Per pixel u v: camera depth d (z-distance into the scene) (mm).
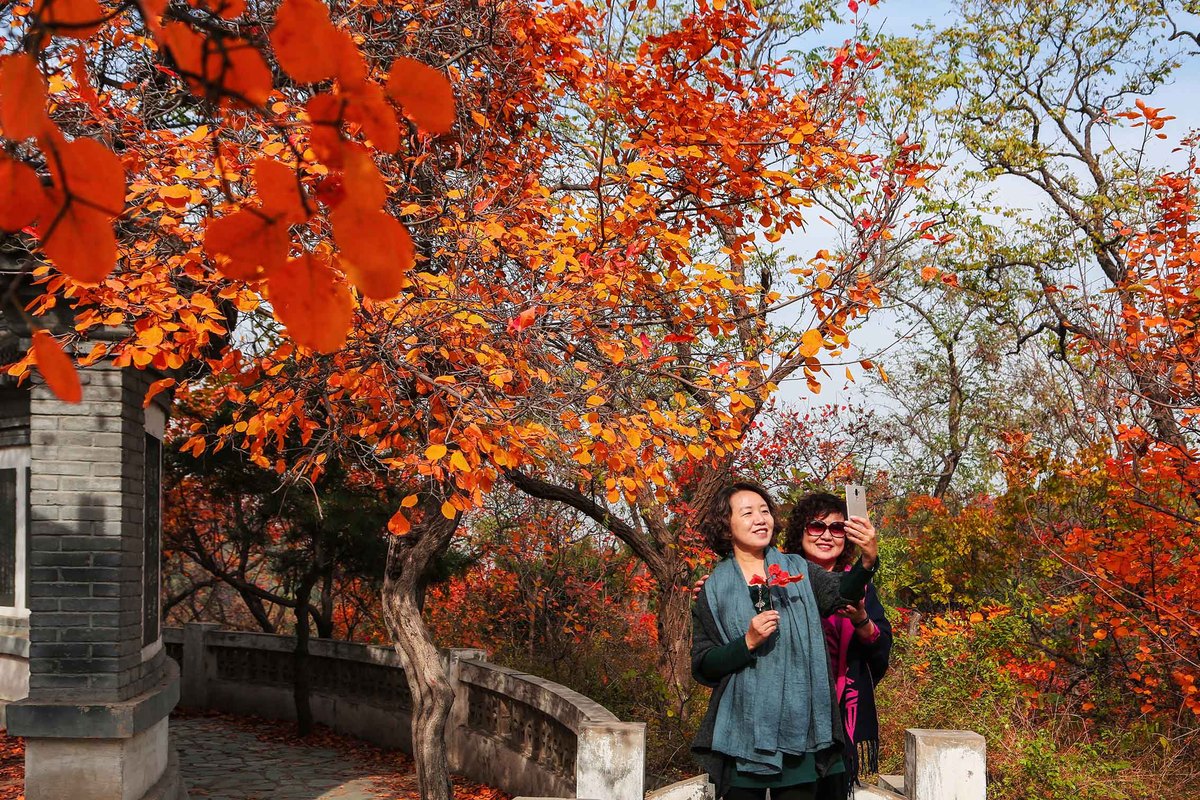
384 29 6250
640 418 5566
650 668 11594
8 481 8836
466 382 5332
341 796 9719
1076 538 8430
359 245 875
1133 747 8086
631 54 7555
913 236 6301
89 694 6871
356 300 4996
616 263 5688
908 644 10664
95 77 4945
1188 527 7703
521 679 9328
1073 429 9078
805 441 14656
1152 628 7695
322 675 13523
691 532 10633
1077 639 9336
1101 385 7852
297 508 12266
